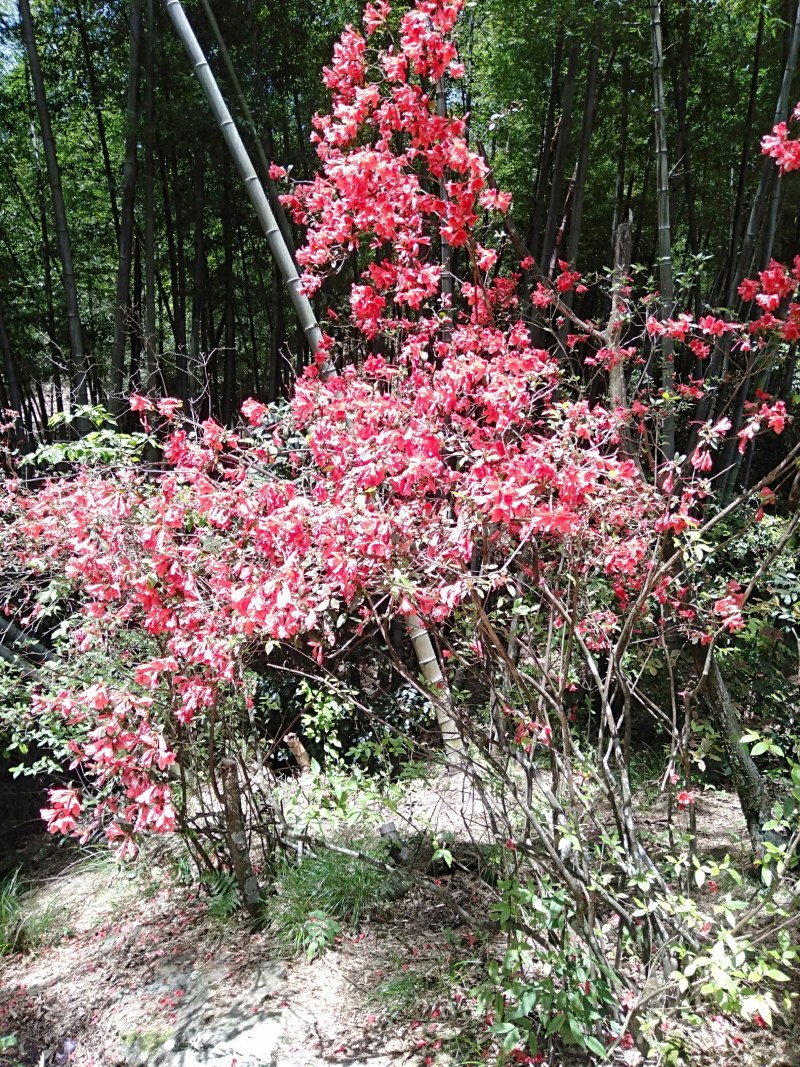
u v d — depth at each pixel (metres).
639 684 3.40
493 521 1.74
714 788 3.54
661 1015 1.92
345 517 1.79
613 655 2.21
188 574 2.05
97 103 6.92
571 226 4.99
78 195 8.23
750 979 1.58
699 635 2.43
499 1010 1.86
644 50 5.26
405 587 1.72
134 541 2.20
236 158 3.24
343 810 2.73
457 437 1.94
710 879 2.70
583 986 1.86
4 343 6.50
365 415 1.99
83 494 2.27
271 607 1.72
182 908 3.25
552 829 2.06
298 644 2.36
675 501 2.12
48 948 3.27
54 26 6.47
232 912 3.06
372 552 1.74
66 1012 2.82
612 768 2.87
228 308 7.15
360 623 2.51
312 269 2.64
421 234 2.40
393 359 2.93
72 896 3.60
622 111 5.90
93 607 2.21
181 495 2.10
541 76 5.73
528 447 1.79
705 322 2.37
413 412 1.99
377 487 1.93
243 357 9.32
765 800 2.72
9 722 3.27
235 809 2.92
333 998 2.55
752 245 4.70
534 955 1.99
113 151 8.19
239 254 8.32
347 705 3.23
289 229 5.77
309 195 2.67
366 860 2.85
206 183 7.20
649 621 2.44
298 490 2.23
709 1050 2.00
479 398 2.03
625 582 2.46
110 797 2.80
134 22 5.21
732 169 6.10
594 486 1.72
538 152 6.57
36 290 8.03
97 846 3.70
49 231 8.27
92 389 7.46
